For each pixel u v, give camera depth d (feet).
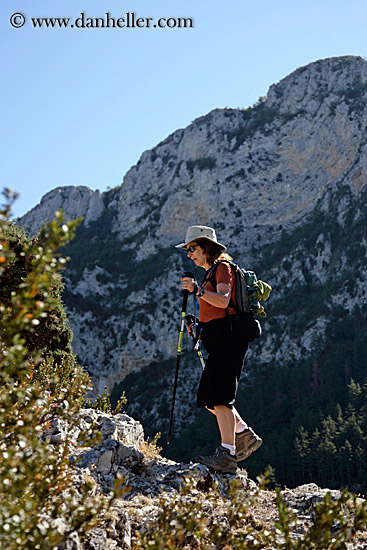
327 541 8.30
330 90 580.30
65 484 9.78
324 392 349.20
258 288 16.33
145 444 20.59
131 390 435.53
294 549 8.59
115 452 15.61
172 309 501.97
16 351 6.91
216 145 614.75
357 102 545.44
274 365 411.95
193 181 603.26
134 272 571.28
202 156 626.23
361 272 437.17
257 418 344.49
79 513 8.55
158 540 8.65
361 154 513.04
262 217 550.36
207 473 15.85
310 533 8.52
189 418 390.42
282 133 579.07
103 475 14.94
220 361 16.20
